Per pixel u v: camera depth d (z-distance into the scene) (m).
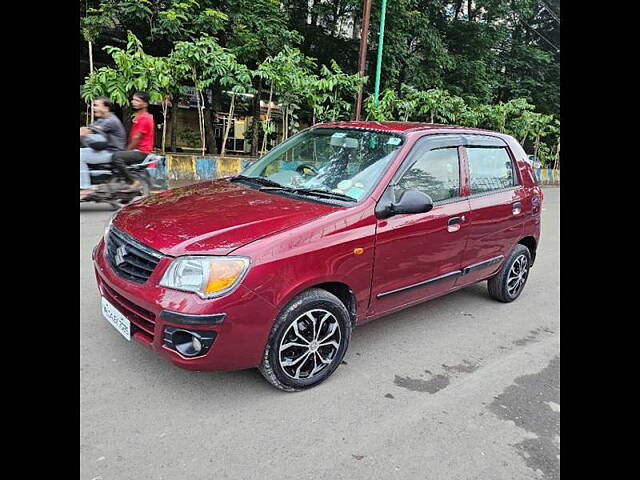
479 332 4.29
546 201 13.86
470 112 16.42
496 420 2.98
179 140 17.03
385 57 15.92
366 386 3.23
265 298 2.72
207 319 2.57
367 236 3.22
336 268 3.05
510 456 2.66
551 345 4.13
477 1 19.34
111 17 11.09
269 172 4.07
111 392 2.88
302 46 16.47
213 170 11.47
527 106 18.48
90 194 7.12
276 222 2.96
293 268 2.82
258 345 2.77
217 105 14.80
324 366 3.16
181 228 2.89
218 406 2.85
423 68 17.50
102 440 2.48
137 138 7.80
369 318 3.48
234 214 3.08
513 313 4.81
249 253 2.69
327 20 16.73
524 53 22.39
